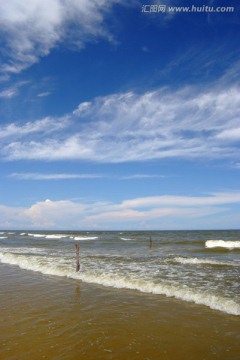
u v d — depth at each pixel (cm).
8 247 4303
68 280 1695
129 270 1917
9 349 802
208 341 833
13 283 1650
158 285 1427
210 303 1160
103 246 4375
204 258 2720
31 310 1134
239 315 1032
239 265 2136
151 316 1045
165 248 3912
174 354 762
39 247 4238
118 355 759
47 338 868
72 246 4406
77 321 1007
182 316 1038
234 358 734
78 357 751
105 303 1214
